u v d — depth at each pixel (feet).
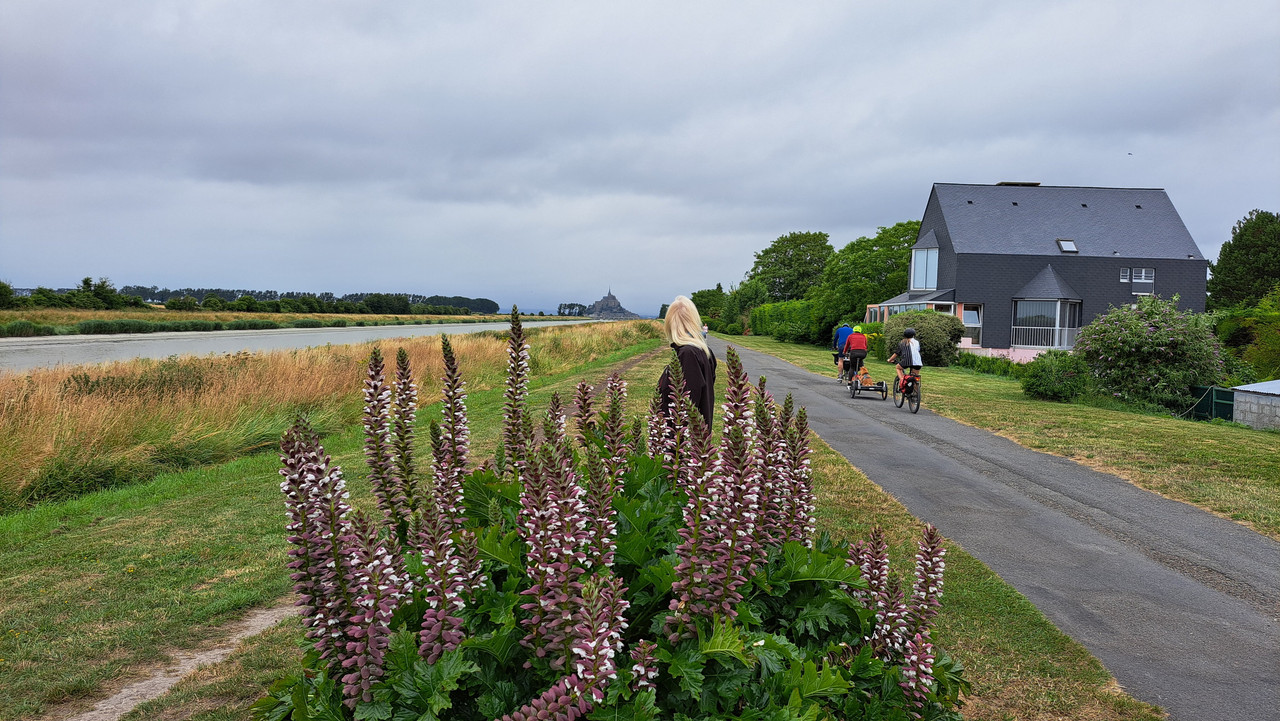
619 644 6.63
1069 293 132.16
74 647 15.15
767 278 303.07
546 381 67.92
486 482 9.87
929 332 109.09
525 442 10.58
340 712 7.09
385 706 6.68
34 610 17.03
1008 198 143.64
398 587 7.34
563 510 6.59
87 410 35.29
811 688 7.11
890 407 54.90
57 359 84.28
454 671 6.73
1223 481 30.04
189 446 36.17
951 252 137.39
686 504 9.36
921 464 33.63
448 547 7.55
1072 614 17.15
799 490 9.29
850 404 56.03
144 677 13.96
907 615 9.11
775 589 8.61
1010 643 15.38
